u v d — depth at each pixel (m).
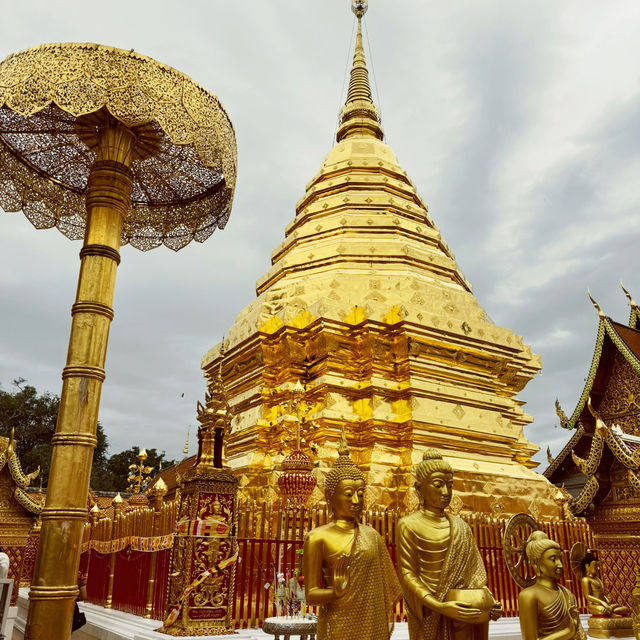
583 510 11.93
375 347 16.95
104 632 10.58
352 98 28.84
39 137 7.98
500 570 12.96
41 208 8.36
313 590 5.49
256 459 16.22
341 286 18.73
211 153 6.24
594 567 9.88
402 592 5.86
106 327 5.59
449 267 21.27
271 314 18.55
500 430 17.97
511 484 16.67
